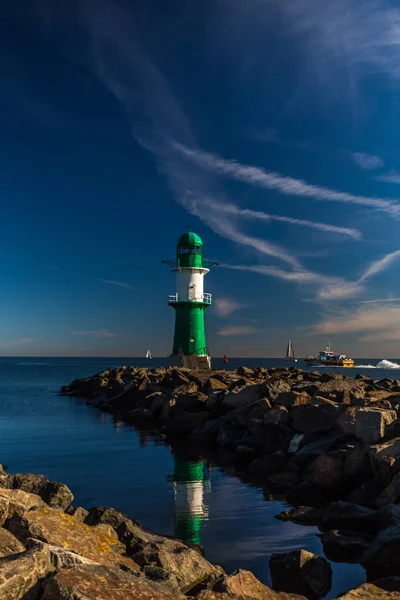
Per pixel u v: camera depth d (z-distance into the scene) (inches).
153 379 1850.4
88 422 1390.3
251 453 860.0
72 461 861.8
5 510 348.2
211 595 281.3
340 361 6806.1
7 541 285.3
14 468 805.9
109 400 1755.7
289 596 317.1
